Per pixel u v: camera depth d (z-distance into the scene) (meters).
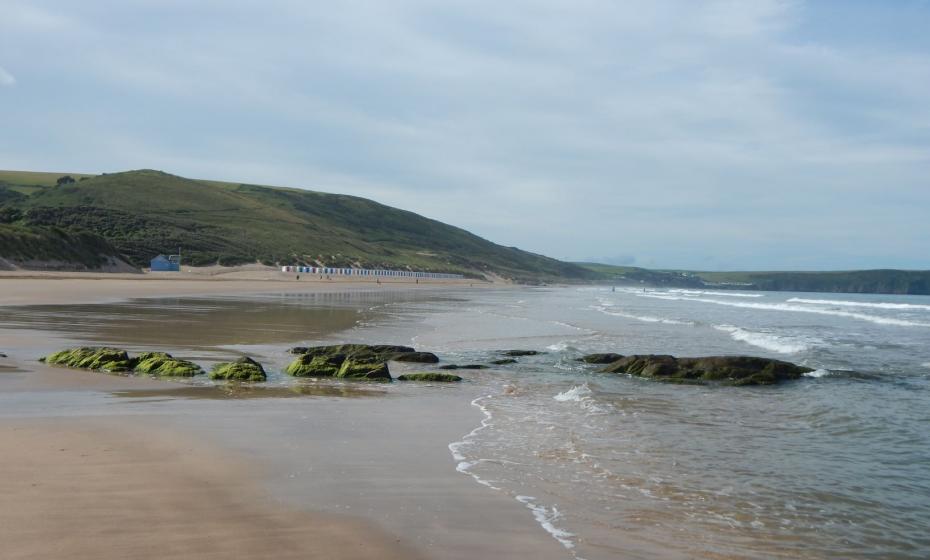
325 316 34.12
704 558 5.84
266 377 14.92
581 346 24.48
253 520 5.99
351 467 7.93
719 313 48.81
